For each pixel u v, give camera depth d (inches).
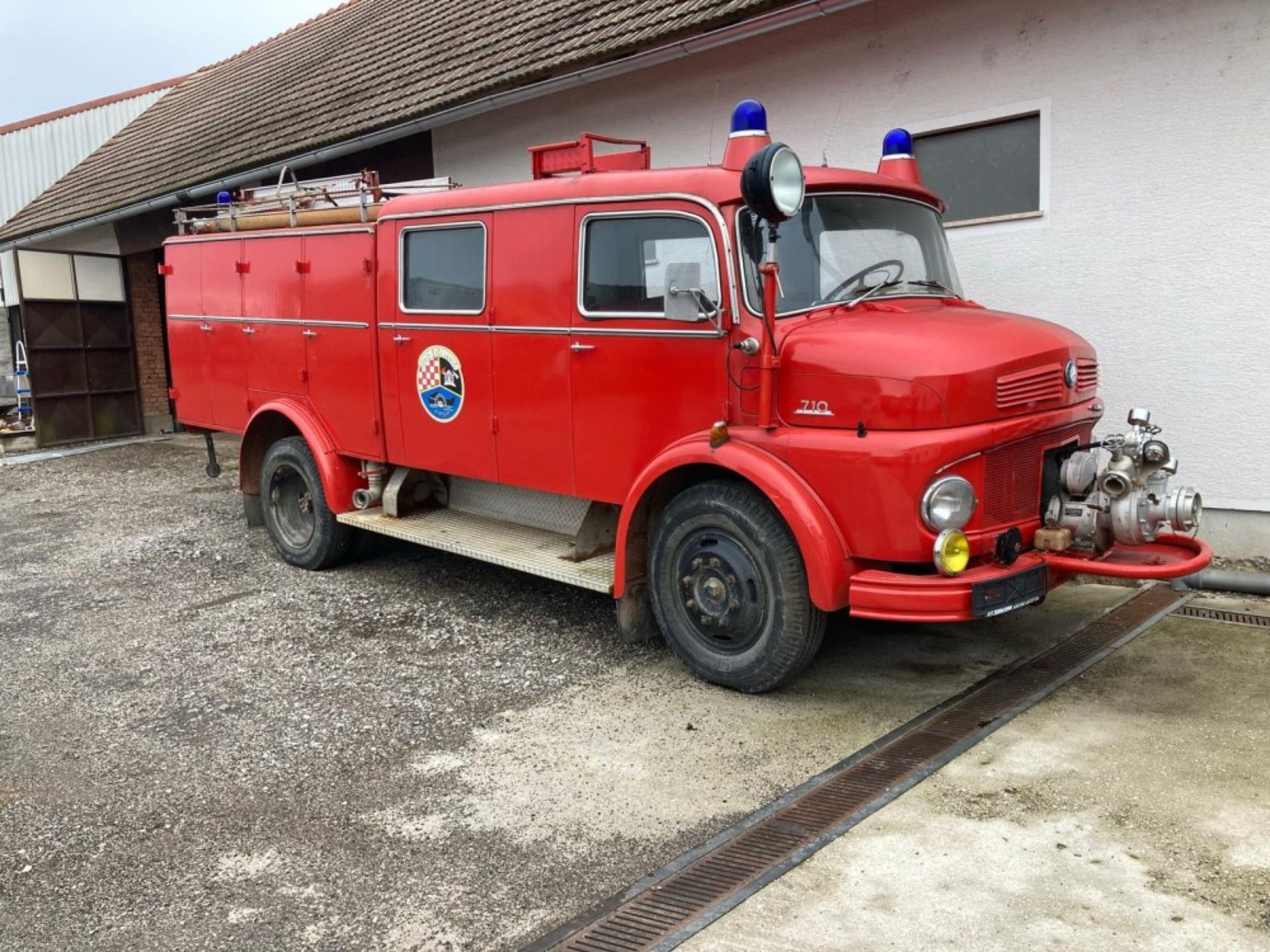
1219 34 221.3
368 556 294.0
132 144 650.8
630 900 125.0
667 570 192.5
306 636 229.9
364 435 257.8
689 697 187.5
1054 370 176.7
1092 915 117.0
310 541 279.4
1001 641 208.4
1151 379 241.1
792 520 167.5
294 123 464.8
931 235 213.0
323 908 127.1
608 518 222.1
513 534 239.5
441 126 404.5
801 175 166.2
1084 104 242.2
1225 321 229.5
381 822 147.5
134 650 224.4
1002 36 253.1
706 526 183.9
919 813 141.3
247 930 123.3
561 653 213.3
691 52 293.6
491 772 161.5
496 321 219.5
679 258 187.5
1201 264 230.8
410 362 241.6
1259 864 125.6
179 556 304.8
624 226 195.9
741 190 166.6
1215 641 201.3
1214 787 144.6
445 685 198.7
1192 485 238.7
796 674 179.8
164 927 124.4
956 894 122.0
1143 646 200.7
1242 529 233.3
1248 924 114.3
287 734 178.4
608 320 197.9
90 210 560.1
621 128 346.6
